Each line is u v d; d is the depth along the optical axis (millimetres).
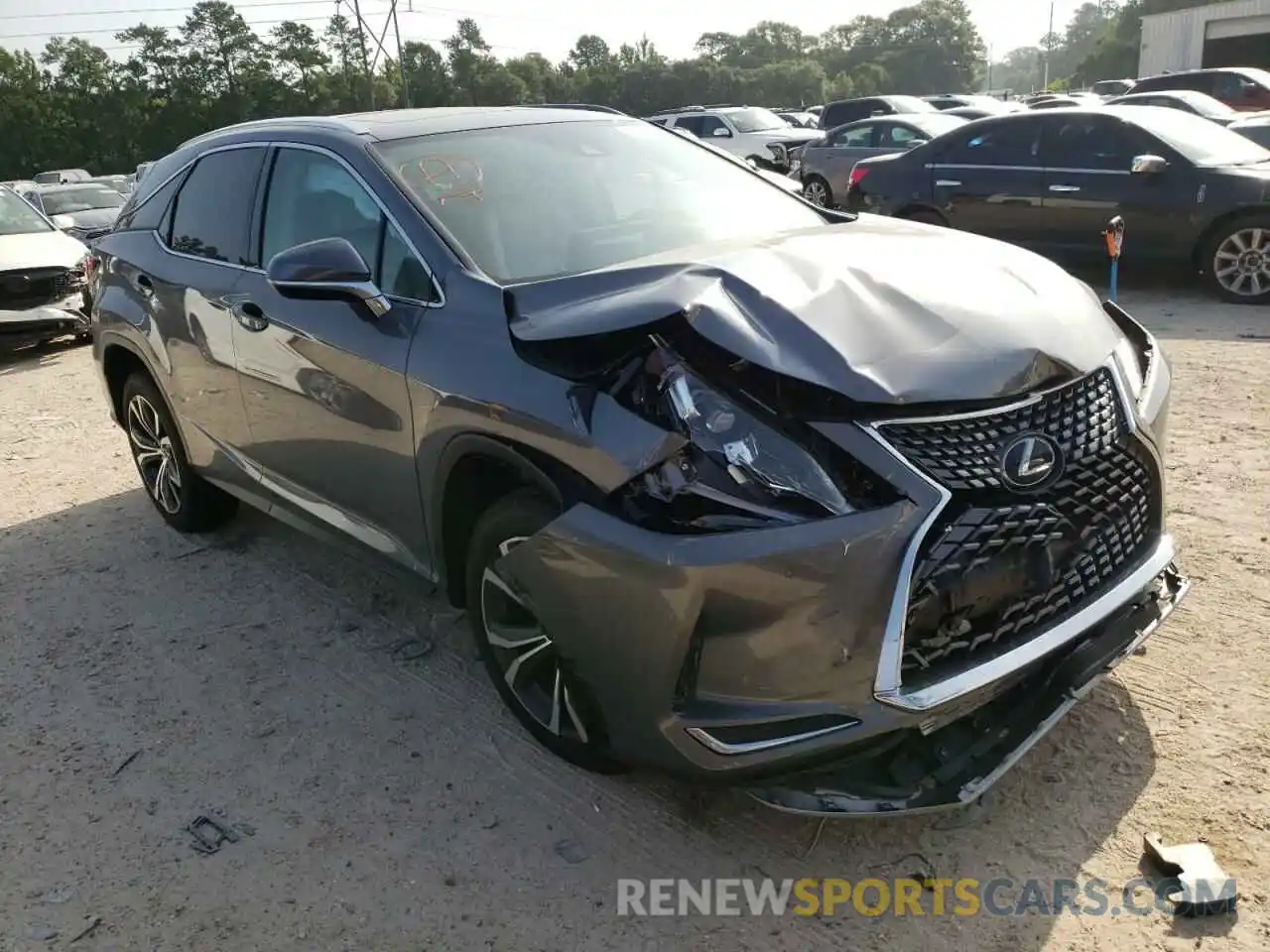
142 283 4570
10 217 10336
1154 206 8758
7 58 77438
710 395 2412
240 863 2812
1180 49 36000
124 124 80500
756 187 4023
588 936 2500
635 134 4121
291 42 82375
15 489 5938
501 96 87312
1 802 3133
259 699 3578
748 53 132125
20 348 10336
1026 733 2545
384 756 3221
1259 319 7832
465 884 2688
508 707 3145
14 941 2590
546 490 2646
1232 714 3045
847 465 2316
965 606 2369
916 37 136750
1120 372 2729
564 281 2900
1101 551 2641
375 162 3508
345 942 2525
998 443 2402
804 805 2463
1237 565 3898
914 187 10391
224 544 4898
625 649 2488
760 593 2299
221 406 4141
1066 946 2354
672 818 2869
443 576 3234
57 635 4137
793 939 2449
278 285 3031
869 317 2574
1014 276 2926
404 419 3102
